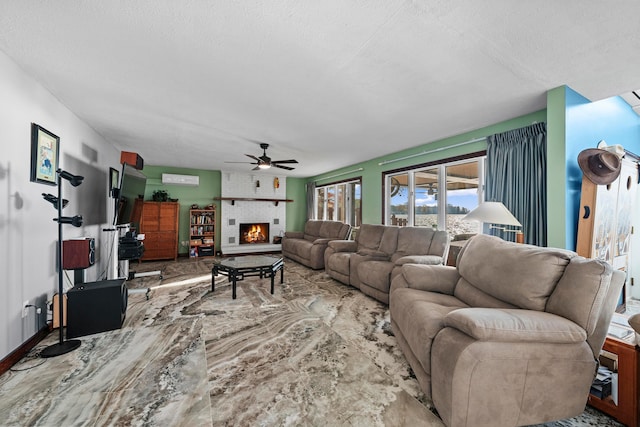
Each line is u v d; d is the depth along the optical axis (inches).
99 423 54.2
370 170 218.1
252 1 54.4
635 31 61.8
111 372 71.9
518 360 49.9
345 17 58.8
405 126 134.1
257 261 156.0
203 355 80.8
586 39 65.2
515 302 64.4
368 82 88.8
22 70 82.4
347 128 137.4
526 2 53.9
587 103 97.1
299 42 68.2
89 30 64.4
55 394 63.0
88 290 93.7
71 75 86.2
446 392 51.4
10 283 76.8
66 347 83.5
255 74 84.4
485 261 78.1
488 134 133.6
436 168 166.4
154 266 214.2
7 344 75.0
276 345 87.3
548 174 92.3
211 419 55.5
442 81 88.0
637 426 53.0
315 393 63.9
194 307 121.6
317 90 95.1
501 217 95.0
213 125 133.9
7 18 59.9
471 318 51.3
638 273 133.9
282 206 313.9
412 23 60.5
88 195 134.8
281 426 53.7
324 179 288.5
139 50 72.5
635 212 134.6
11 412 57.3
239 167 262.1
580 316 52.6
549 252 64.1
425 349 60.5
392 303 92.9
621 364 55.4
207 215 275.4
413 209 183.2
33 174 87.2
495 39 65.9
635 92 108.8
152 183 251.0
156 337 92.5
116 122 130.1
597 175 85.4
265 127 136.6
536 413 51.2
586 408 60.0
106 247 160.2
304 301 131.6
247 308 121.0
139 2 55.2
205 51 72.6
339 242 188.1
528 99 101.4
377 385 67.2
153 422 54.5
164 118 124.3
